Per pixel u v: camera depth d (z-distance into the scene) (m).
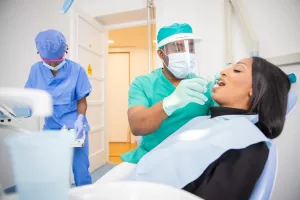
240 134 0.76
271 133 0.87
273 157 0.74
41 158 0.30
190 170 0.74
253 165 0.70
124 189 0.37
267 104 0.87
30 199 0.30
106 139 3.16
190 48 1.19
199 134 0.87
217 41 1.84
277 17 1.45
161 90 1.21
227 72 0.98
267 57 1.46
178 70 1.17
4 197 0.32
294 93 0.97
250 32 1.52
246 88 0.92
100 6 2.65
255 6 1.57
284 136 1.29
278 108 0.87
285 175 1.30
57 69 1.61
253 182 0.69
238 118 0.85
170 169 0.78
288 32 1.40
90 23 2.59
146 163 0.83
